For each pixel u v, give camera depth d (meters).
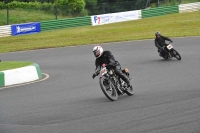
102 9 63.44
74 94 16.14
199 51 28.33
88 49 35.31
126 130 10.13
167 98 13.98
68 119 11.72
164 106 12.68
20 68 20.50
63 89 17.58
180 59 25.06
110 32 46.81
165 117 11.21
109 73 14.57
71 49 36.47
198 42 33.47
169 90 15.63
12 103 14.92
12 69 20.23
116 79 14.75
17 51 38.84
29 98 15.77
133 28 48.62
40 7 63.59
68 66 26.23
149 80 18.69
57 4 64.06
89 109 12.98
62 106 13.76
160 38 25.78
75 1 62.91
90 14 63.84
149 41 37.12
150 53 29.44
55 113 12.67
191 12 58.03
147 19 55.94
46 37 46.59
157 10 58.50
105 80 14.38
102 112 12.41
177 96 14.21
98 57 14.41
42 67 26.83
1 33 49.34
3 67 22.09
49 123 11.36
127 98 14.59
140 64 24.48
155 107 12.64
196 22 48.53
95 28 51.81
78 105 13.76
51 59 30.92
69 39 43.88
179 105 12.67
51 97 15.73
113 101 14.15
